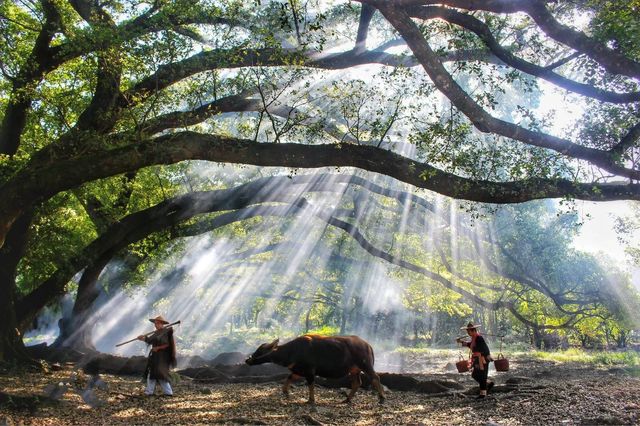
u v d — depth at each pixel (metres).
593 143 14.30
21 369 17.45
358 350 13.06
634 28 12.48
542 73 13.88
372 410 12.16
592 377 20.59
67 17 19.56
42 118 20.05
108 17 18.09
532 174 14.10
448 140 14.32
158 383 13.76
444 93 12.54
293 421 10.61
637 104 14.29
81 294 23.47
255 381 17.80
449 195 14.12
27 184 13.74
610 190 13.95
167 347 13.77
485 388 13.26
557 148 13.37
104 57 15.52
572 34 12.34
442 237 32.84
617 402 12.35
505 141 14.62
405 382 15.98
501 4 12.19
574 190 13.84
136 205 24.61
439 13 13.64
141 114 18.44
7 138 19.69
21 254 19.25
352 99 15.41
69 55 18.16
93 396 12.75
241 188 23.95
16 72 19.48
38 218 21.22
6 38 19.59
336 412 11.83
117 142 16.73
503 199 13.91
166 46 15.20
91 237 25.48
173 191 25.48
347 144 14.44
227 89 16.41
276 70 15.57
